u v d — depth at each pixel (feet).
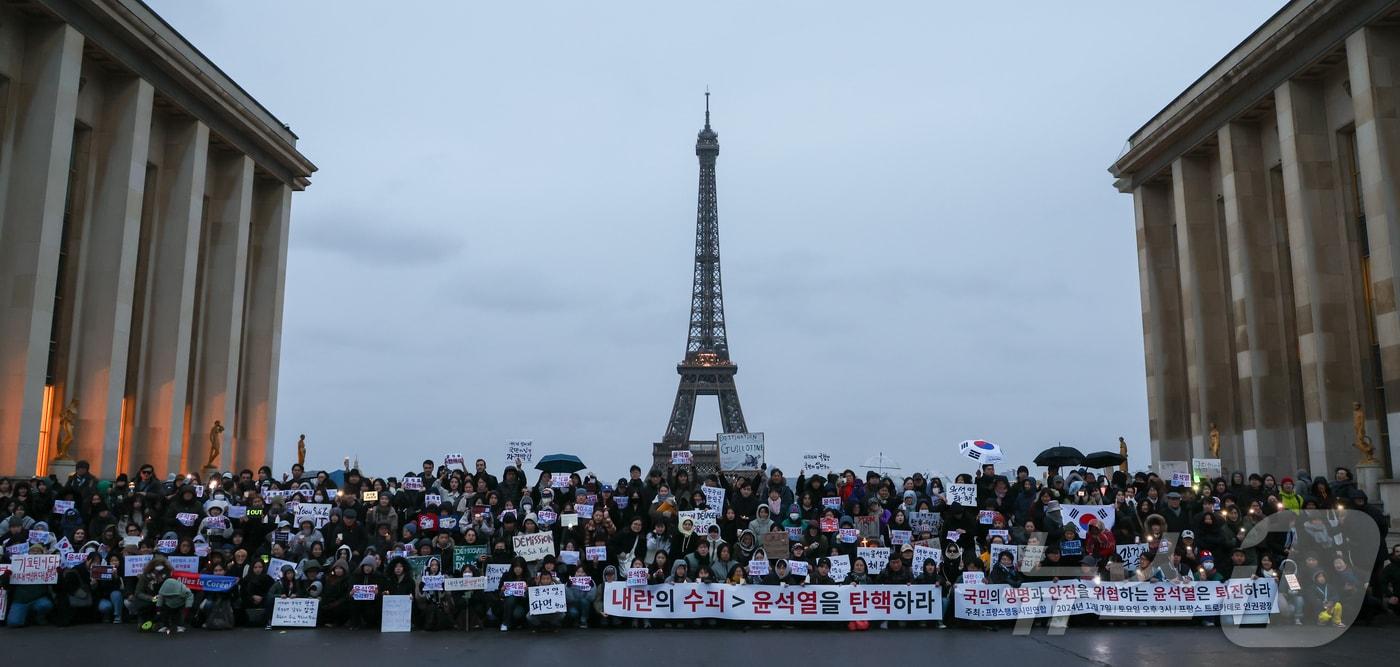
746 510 111.96
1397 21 165.78
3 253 161.27
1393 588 101.19
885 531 112.37
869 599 99.35
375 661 76.95
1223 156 210.79
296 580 100.42
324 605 98.37
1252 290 201.98
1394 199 161.58
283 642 87.66
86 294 180.86
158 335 200.03
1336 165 184.96
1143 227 247.70
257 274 246.68
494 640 89.86
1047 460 139.64
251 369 241.14
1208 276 224.12
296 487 125.29
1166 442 234.79
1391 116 164.25
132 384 196.85
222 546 105.40
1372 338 178.19
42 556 95.76
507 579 98.32
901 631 96.99
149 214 203.62
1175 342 240.32
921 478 120.47
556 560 101.09
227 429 218.59
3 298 159.43
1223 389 219.41
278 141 239.09
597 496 115.44
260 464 237.45
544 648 84.64
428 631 95.81
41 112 165.58
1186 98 223.51
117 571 99.19
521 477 118.62
